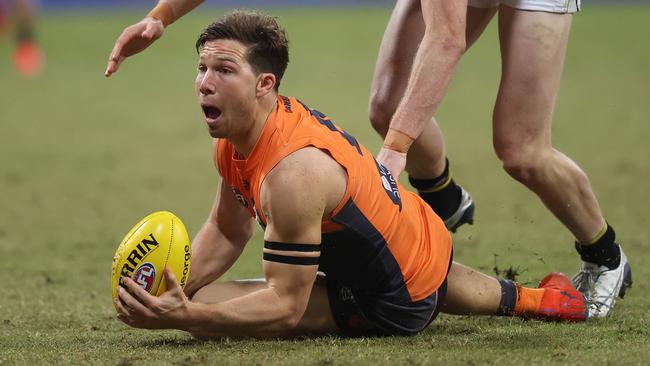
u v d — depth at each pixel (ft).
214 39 42.34
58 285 65.98
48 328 52.85
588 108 161.58
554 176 53.11
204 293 47.57
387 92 56.90
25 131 154.10
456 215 63.16
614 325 50.11
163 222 43.42
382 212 44.45
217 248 50.08
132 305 42.09
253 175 42.98
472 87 193.16
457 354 42.52
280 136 42.45
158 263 42.75
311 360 41.50
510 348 43.73
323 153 42.60
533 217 86.94
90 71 236.63
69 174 117.08
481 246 75.15
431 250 47.09
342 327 47.26
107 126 158.20
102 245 80.28
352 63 228.02
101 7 443.32
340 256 44.83
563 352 42.83
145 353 43.91
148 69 239.50
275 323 43.27
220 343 45.42
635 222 82.99
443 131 143.54
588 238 54.95
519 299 51.11
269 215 42.29
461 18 47.93
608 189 98.89
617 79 195.93
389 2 445.37
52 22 362.53
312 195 41.65
